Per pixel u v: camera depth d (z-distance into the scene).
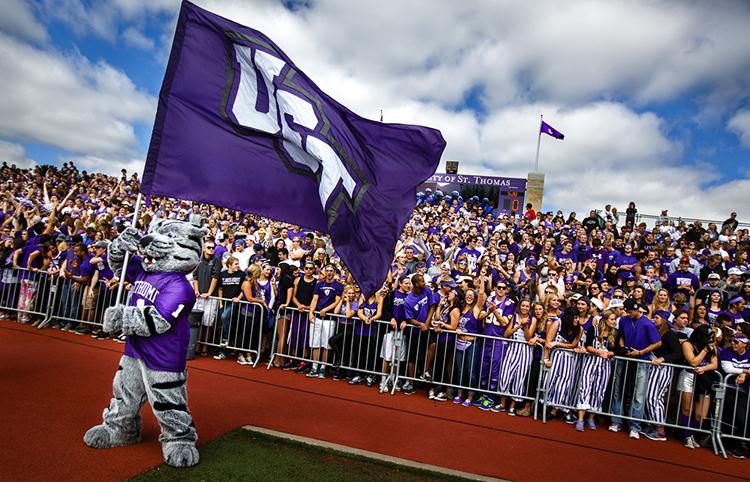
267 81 5.34
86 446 4.41
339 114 5.62
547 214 20.11
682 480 5.41
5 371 6.54
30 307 9.97
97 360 7.59
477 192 26.81
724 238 16.22
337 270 9.68
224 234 13.09
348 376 8.54
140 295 4.29
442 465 5.06
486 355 7.84
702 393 6.89
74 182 23.47
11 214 14.36
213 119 5.13
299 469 4.44
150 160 4.81
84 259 9.85
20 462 4.00
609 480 5.16
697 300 9.72
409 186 5.60
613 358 7.20
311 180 5.38
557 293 8.38
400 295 8.38
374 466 4.75
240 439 5.02
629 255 13.74
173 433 4.24
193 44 5.11
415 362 8.13
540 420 7.27
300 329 8.86
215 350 9.44
